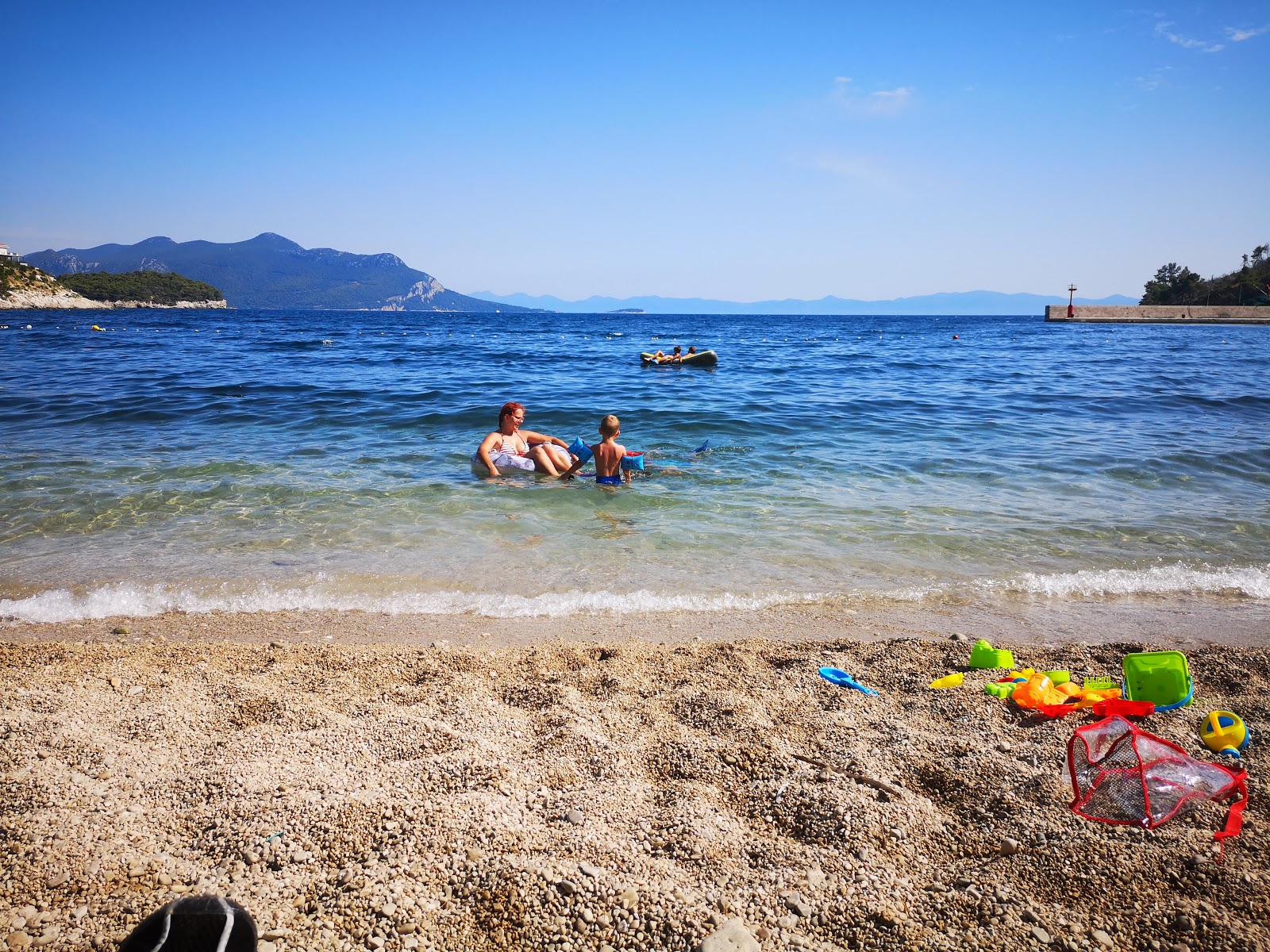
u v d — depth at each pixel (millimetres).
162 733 3041
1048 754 2928
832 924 2078
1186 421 11648
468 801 2553
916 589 5059
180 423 10820
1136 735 2895
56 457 8438
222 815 2473
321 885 2172
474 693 3471
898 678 3686
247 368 19469
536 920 2072
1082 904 2146
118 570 5246
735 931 2029
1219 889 2178
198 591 4930
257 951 1894
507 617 4598
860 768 2820
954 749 2971
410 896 2135
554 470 8164
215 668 3730
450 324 85812
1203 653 3955
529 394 14328
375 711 3256
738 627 4469
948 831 2482
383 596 4895
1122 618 4613
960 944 2008
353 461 8570
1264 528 6297
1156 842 2389
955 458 8930
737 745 2998
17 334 38750
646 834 2443
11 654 3873
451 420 11289
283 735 3016
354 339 40406
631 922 2070
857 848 2383
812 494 7328
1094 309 76812
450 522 6398
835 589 5043
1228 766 2871
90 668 3699
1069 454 9125
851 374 19406
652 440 10102
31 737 2963
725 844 2396
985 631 4422
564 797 2645
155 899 2107
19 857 2264
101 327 52969
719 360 24859
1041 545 5883
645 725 3189
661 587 5066
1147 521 6465
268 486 7402
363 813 2480
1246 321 68000
